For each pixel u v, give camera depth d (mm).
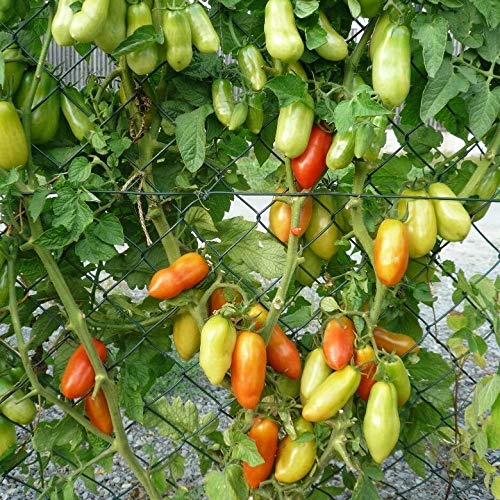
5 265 758
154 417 903
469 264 3076
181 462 913
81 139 754
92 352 779
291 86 705
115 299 816
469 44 737
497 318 852
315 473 867
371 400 802
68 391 783
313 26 704
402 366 817
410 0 725
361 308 884
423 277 883
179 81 758
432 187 808
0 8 732
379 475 882
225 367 750
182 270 773
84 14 643
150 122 772
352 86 761
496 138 809
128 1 686
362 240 805
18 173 693
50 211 764
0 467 884
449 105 850
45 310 819
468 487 1080
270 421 835
